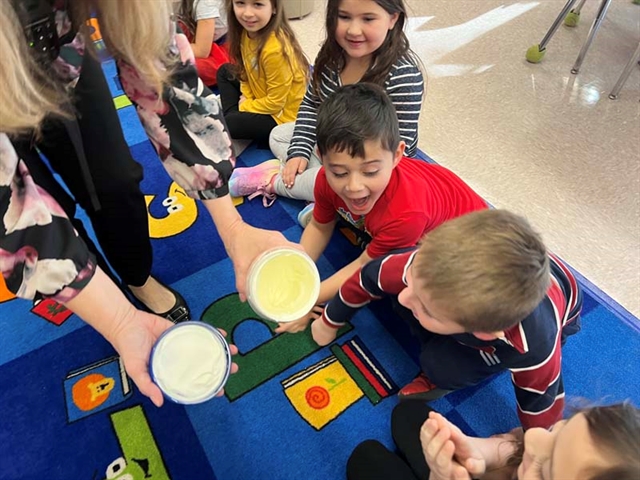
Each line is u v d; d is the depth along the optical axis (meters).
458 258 0.73
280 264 0.82
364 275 0.97
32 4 0.53
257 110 1.56
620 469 0.50
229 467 0.96
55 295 0.60
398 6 1.20
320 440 1.00
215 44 1.85
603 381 1.08
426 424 0.74
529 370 0.83
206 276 1.25
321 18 2.21
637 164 1.58
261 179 1.41
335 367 1.10
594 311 1.19
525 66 1.97
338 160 0.97
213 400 1.04
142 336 0.70
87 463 0.96
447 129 1.69
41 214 0.58
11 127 0.50
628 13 2.26
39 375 1.07
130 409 1.03
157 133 0.78
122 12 0.57
